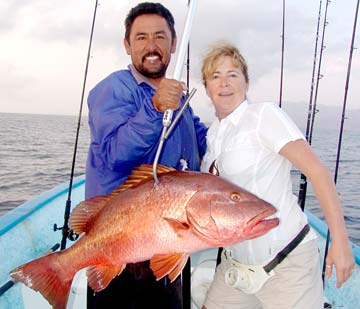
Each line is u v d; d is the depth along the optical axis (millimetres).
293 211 2406
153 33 2645
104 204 2066
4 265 3373
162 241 1889
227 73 2463
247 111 2422
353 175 16578
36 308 3105
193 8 2172
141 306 2572
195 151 2811
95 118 2410
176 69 2131
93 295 2594
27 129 62438
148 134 2119
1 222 3836
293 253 2365
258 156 2348
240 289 2480
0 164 20516
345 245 2043
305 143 2189
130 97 2453
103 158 2395
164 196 1901
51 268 2057
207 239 1878
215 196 1873
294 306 2355
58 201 4816
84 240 2057
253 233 1867
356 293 3428
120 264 1985
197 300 3285
